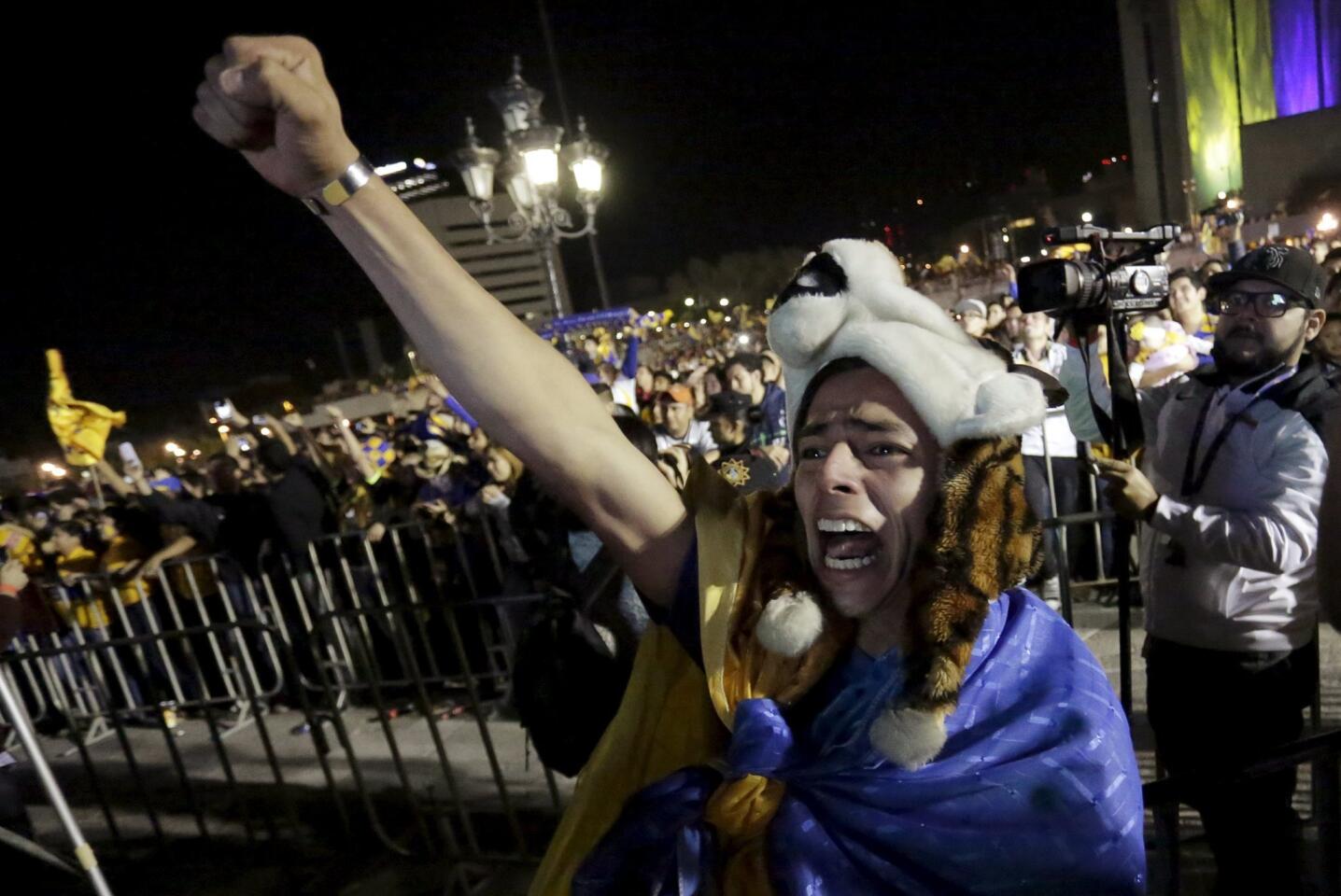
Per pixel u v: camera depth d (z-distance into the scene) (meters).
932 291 32.06
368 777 4.15
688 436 5.18
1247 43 31.91
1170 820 1.55
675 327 27.97
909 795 0.88
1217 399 2.09
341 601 5.22
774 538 1.15
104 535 6.30
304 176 0.93
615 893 1.02
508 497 4.16
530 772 3.88
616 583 1.92
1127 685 1.96
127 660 5.71
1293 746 1.57
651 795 1.06
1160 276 1.67
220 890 3.58
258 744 4.82
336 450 7.57
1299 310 1.97
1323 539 1.19
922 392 0.94
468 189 7.44
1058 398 1.11
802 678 1.04
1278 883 2.08
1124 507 1.86
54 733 5.78
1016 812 0.84
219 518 5.60
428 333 1.02
